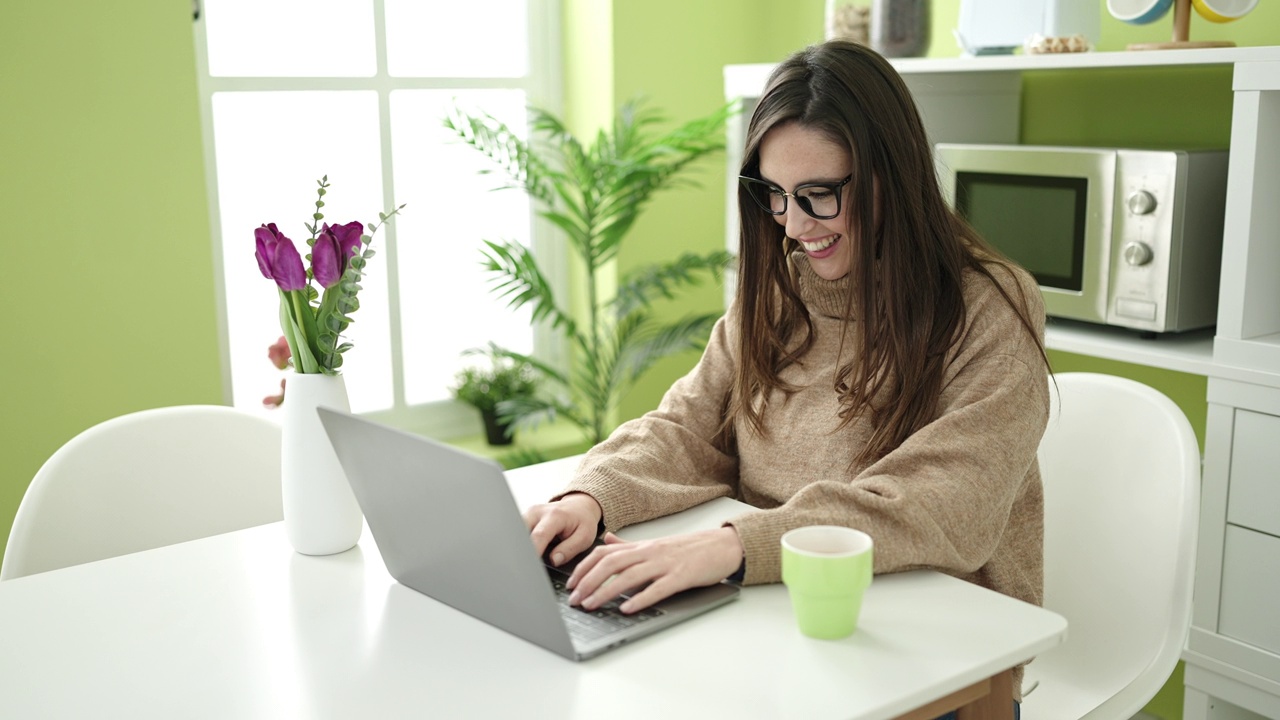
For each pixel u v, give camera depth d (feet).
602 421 10.25
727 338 5.32
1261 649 5.98
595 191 9.18
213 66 8.64
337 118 9.20
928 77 7.43
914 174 4.42
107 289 7.77
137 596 3.95
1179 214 6.15
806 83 4.38
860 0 7.74
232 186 8.84
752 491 4.95
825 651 3.42
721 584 3.85
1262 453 5.85
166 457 5.40
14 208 7.38
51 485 5.10
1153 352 6.23
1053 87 7.96
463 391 9.79
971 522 4.01
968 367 4.41
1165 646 4.74
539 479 5.09
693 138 8.78
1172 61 5.91
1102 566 5.12
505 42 9.89
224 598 3.92
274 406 8.14
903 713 3.16
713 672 3.29
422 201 9.70
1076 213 6.64
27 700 3.24
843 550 3.63
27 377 7.57
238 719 3.11
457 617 3.73
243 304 9.02
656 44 9.71
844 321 4.75
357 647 3.52
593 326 9.29
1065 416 5.42
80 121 7.51
